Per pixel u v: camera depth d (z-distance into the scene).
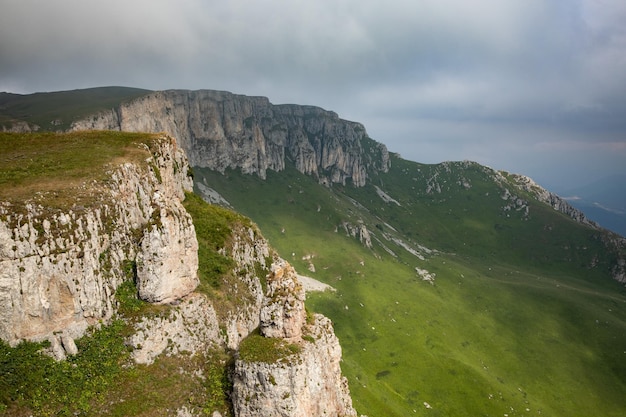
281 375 47.75
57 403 44.47
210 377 55.31
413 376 161.62
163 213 57.78
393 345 183.38
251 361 48.84
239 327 71.56
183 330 56.94
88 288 50.16
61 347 47.19
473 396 153.50
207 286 70.50
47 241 47.53
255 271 92.94
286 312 52.34
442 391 154.75
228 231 91.06
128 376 49.94
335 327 191.12
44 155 63.59
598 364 193.88
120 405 47.41
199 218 90.06
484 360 187.88
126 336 51.94
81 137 75.06
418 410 140.75
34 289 45.59
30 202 48.72
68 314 48.28
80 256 49.91
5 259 44.03
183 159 101.69
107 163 61.84
